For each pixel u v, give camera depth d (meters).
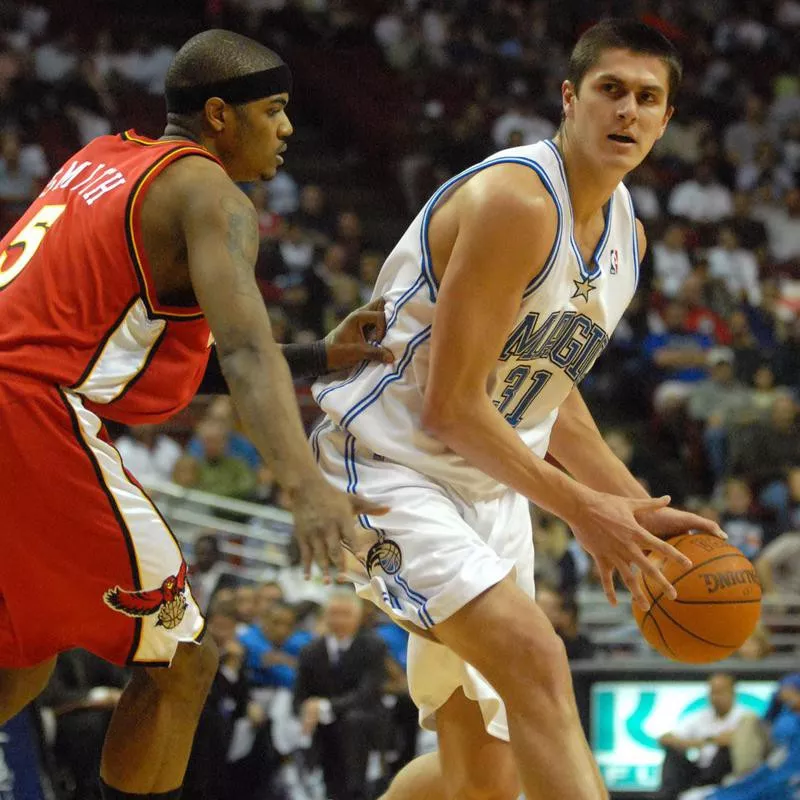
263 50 11.09
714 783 24.25
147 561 10.50
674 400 46.34
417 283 11.69
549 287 11.16
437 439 11.61
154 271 10.29
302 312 45.38
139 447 35.62
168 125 11.17
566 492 11.09
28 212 10.98
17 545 10.33
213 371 12.54
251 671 26.73
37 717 17.88
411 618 11.26
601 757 24.61
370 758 25.19
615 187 11.59
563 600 27.69
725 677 24.56
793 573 35.47
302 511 8.98
